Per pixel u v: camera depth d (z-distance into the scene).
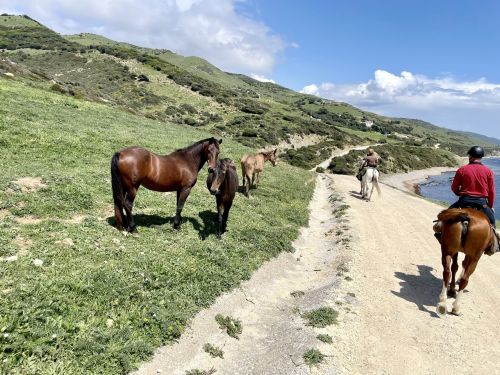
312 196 21.45
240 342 6.80
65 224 8.91
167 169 9.20
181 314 6.68
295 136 81.62
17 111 20.69
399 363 6.22
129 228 9.20
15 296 5.64
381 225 15.45
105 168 14.88
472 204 7.89
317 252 12.32
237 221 12.42
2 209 9.05
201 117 78.06
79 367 4.89
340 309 7.89
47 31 178.38
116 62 107.75
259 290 8.82
